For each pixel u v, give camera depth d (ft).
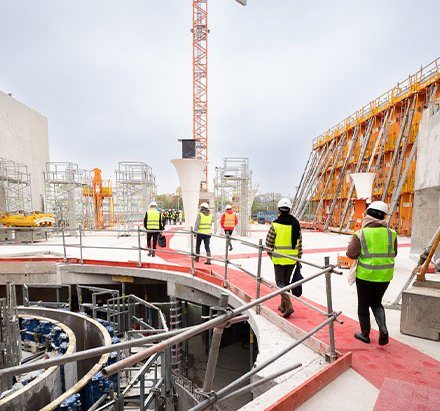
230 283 23.20
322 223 109.81
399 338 14.55
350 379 10.95
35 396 16.72
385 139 82.89
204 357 34.14
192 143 41.09
